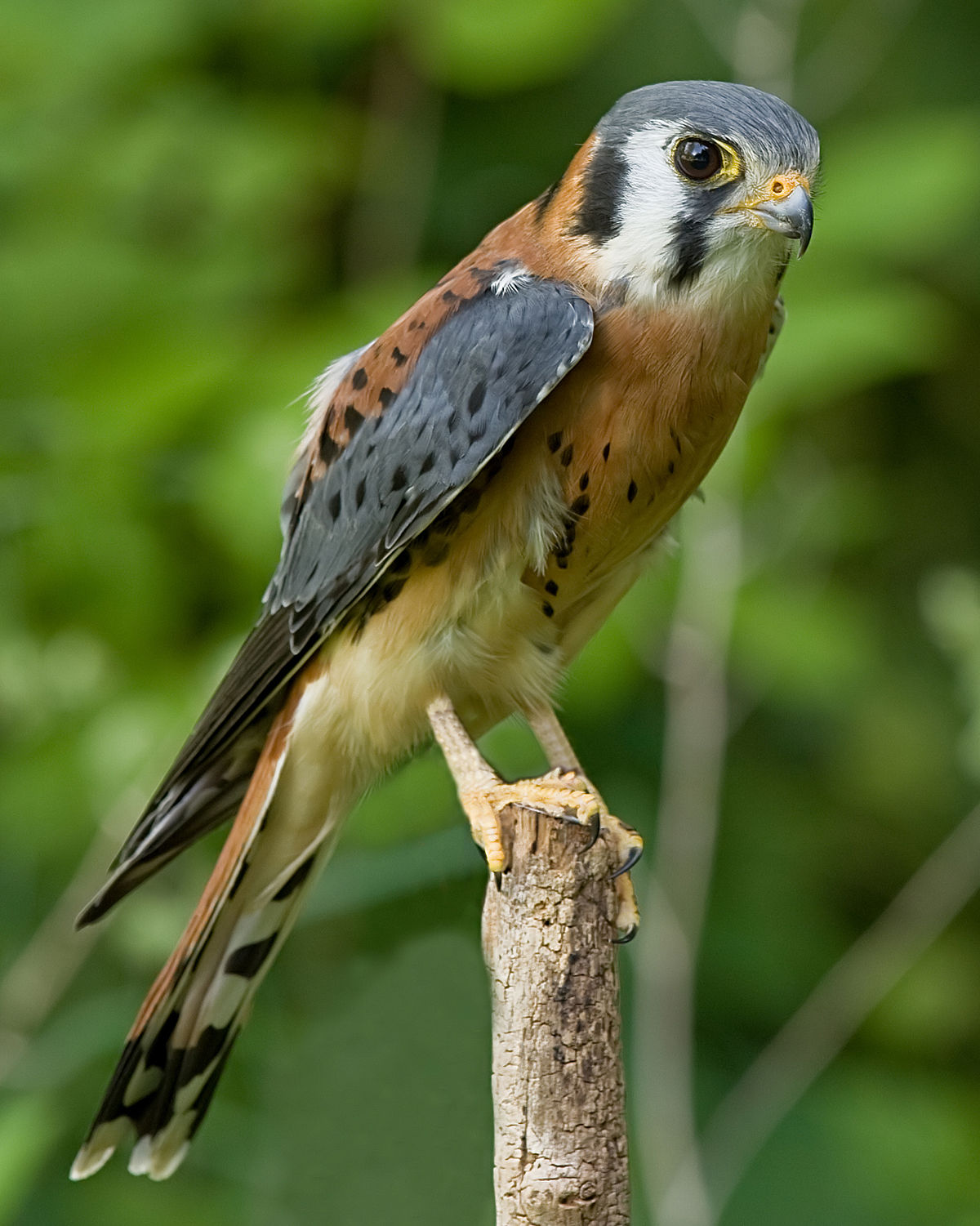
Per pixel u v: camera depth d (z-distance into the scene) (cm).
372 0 981
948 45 1087
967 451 1173
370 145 1022
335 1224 720
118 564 869
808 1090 976
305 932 891
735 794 1035
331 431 695
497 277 669
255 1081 870
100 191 951
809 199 642
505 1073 543
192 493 855
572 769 682
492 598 662
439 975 763
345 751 695
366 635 677
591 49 1039
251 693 691
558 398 642
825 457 1102
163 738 838
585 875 549
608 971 547
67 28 973
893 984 1055
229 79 1028
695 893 903
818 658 902
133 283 924
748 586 910
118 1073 674
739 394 661
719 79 1018
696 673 898
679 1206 851
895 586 1147
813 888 1046
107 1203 865
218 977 700
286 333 907
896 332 855
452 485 642
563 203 679
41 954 838
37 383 909
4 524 863
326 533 686
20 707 859
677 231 645
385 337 694
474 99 1041
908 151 933
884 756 1077
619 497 651
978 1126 987
